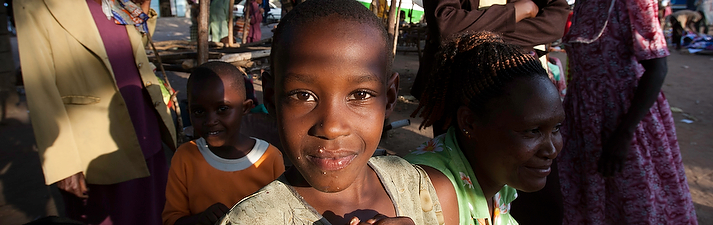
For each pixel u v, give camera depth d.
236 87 1.94
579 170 2.41
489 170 1.34
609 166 2.22
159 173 2.67
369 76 0.75
